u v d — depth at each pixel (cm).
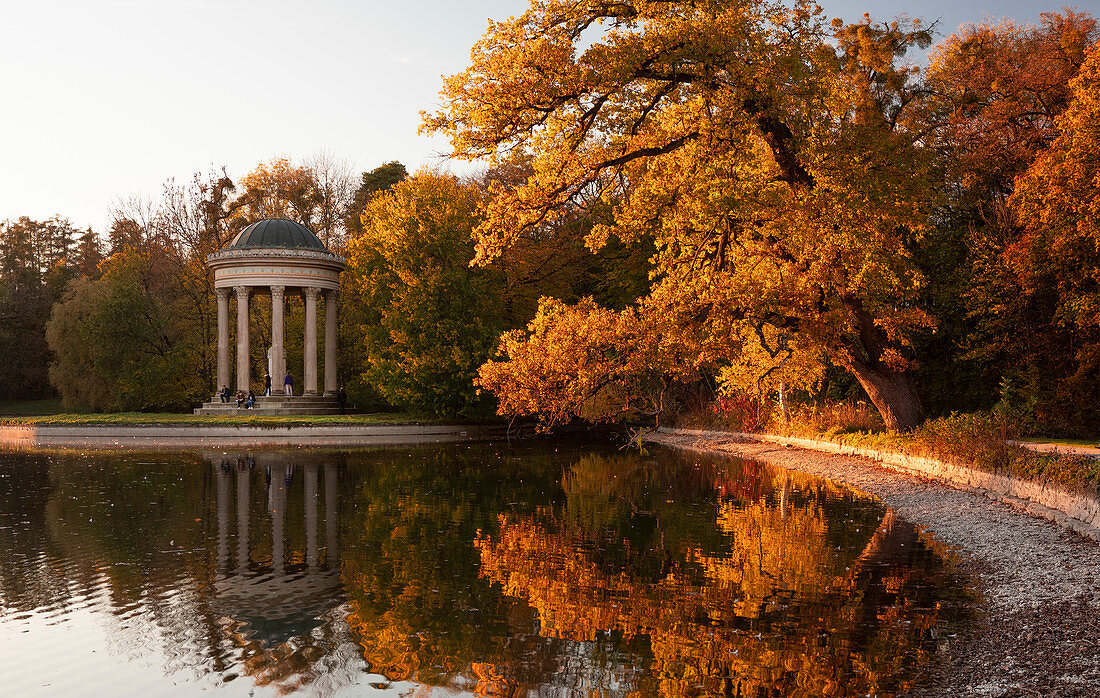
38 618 997
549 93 1755
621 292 4841
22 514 1772
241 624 970
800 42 1880
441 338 4247
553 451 3403
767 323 2486
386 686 768
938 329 3134
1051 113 3059
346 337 5600
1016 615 943
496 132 1778
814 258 2128
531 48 1700
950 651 831
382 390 4269
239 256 4922
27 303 7762
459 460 3003
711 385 4616
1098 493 1372
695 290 2186
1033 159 2942
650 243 4575
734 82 1777
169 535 1534
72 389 5622
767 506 1827
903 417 2503
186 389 5628
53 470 2658
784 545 1393
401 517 1727
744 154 1895
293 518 1716
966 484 1928
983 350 2798
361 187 6900
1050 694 705
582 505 1881
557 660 830
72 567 1268
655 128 2097
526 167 5116
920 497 1855
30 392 8094
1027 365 2744
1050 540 1315
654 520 1664
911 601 1021
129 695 756
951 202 3203
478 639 902
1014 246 2591
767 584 1126
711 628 930
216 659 851
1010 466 1770
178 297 6088
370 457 3120
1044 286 2622
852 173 1838
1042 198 2341
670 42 1738
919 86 2988
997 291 2756
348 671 810
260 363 5778
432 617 989
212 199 6031
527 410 2370
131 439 4097
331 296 5188
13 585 1159
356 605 1045
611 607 1025
